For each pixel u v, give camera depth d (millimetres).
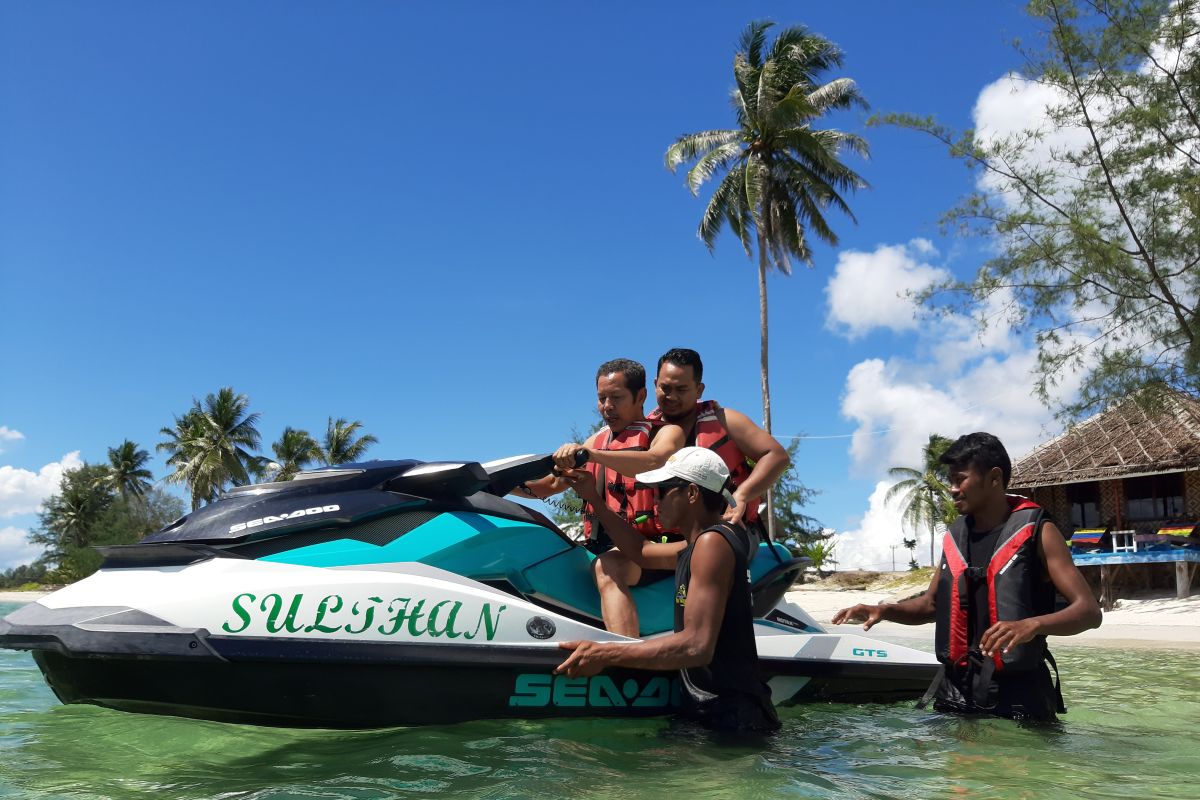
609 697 3262
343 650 2855
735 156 29375
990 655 3391
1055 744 3137
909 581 31406
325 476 3322
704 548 3078
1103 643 9805
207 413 56562
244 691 2818
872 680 3938
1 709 3742
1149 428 21266
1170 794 2449
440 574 3193
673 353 4023
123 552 3184
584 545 3965
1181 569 18312
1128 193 16125
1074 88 16297
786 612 4359
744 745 2967
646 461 3678
